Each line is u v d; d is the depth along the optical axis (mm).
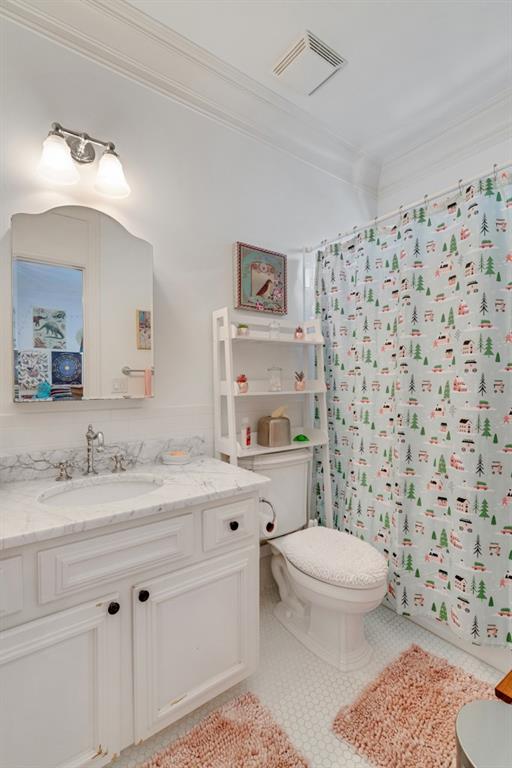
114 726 1015
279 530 1882
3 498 1119
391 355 1828
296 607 1747
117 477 1400
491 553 1443
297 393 2000
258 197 2014
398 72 1762
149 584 1080
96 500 1342
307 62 1686
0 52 1284
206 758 1105
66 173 1347
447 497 1588
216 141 1848
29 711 888
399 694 1332
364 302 1953
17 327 1307
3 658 851
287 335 1965
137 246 1570
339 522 2080
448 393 1583
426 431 1670
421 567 1675
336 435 2111
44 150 1291
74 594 960
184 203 1730
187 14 1451
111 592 1023
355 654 1494
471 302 1478
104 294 1486
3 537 840
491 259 1439
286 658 1522
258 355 2023
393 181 2539
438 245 1622
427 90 1880
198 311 1774
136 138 1587
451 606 1544
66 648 940
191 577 1171
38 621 900
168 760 1101
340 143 2268
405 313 1704
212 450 1803
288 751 1127
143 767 1080
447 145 2217
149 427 1608
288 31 1540
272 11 1453
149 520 1084
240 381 1718
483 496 1451
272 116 1978
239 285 1891
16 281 1307
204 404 1784
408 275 1698
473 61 1711
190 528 1171
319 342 2043
